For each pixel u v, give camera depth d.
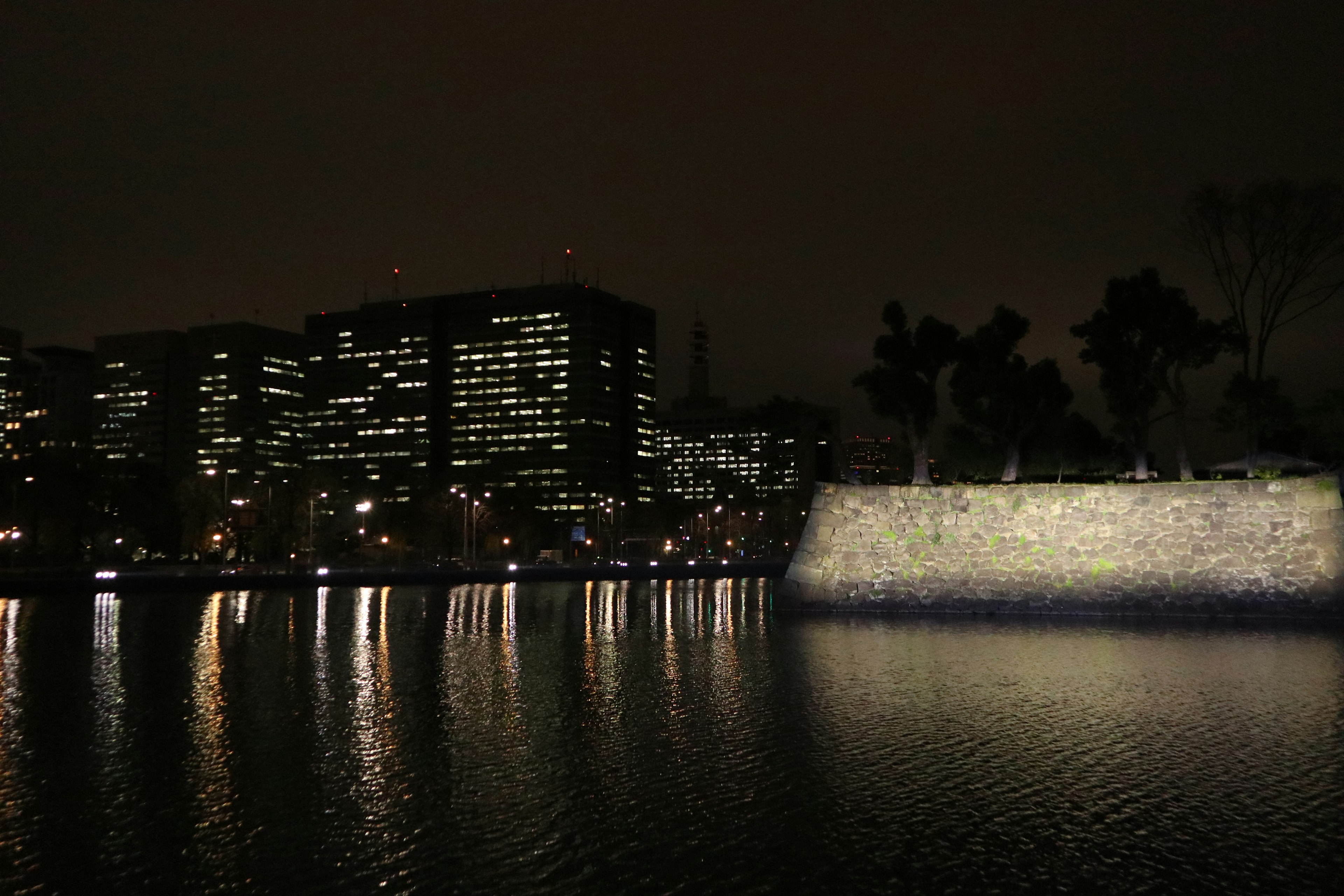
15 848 14.93
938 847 14.89
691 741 21.38
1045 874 13.84
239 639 42.59
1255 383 51.38
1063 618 47.53
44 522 109.56
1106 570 48.50
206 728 22.98
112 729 22.84
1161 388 53.47
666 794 17.47
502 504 170.62
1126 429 55.84
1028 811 16.42
